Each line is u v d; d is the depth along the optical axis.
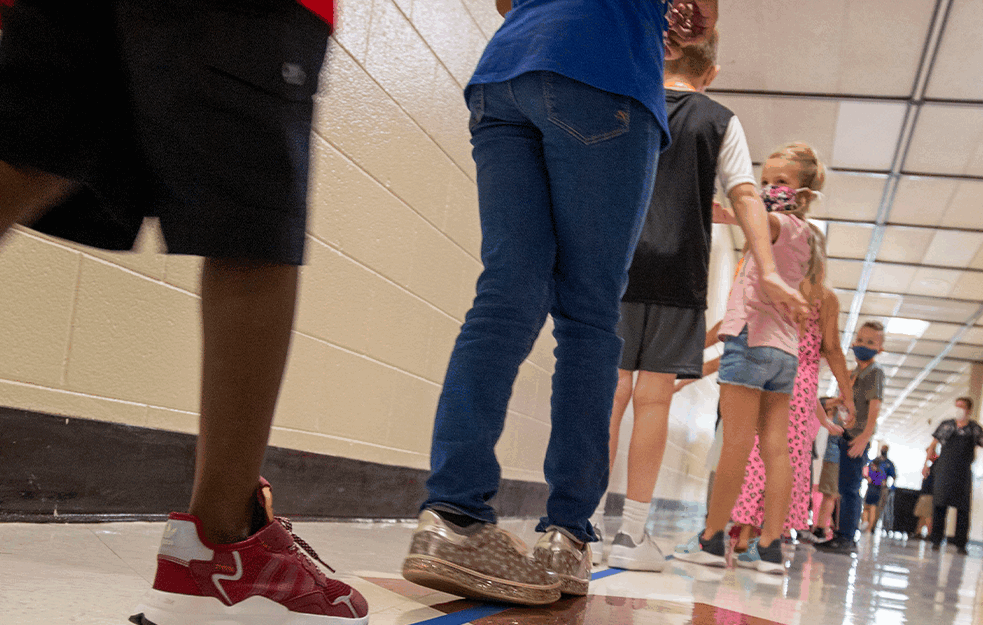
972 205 7.01
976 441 8.37
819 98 5.45
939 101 5.25
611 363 1.29
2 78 0.58
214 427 0.68
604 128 1.17
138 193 0.65
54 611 0.78
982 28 4.40
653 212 2.09
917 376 17.36
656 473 2.10
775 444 2.64
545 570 1.17
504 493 3.58
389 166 2.41
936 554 6.57
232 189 0.61
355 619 0.78
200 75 0.60
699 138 2.08
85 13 0.60
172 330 1.70
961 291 10.05
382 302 2.46
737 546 2.88
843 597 2.03
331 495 2.23
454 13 2.85
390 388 2.58
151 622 0.69
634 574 1.95
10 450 1.31
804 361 3.13
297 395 2.04
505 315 1.15
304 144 0.66
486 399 1.12
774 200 2.72
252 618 0.70
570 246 1.22
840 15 4.47
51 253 1.39
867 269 9.66
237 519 0.71
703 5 2.00
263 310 0.67
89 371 1.48
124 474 1.55
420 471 2.88
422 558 1.06
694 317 2.07
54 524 1.37
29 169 0.58
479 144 1.28
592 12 1.18
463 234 3.10
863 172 6.61
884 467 13.20
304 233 0.66
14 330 1.32
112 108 0.62
